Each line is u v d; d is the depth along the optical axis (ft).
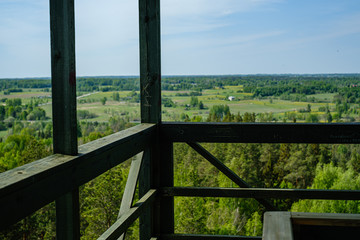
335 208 41.22
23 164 5.20
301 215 4.79
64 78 5.36
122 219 7.07
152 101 9.21
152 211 9.27
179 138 9.25
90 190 15.30
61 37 5.40
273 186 30.48
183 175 34.40
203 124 9.11
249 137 8.91
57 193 4.86
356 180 28.48
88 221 15.58
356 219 4.62
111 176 15.52
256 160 30.68
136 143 7.82
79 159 5.36
